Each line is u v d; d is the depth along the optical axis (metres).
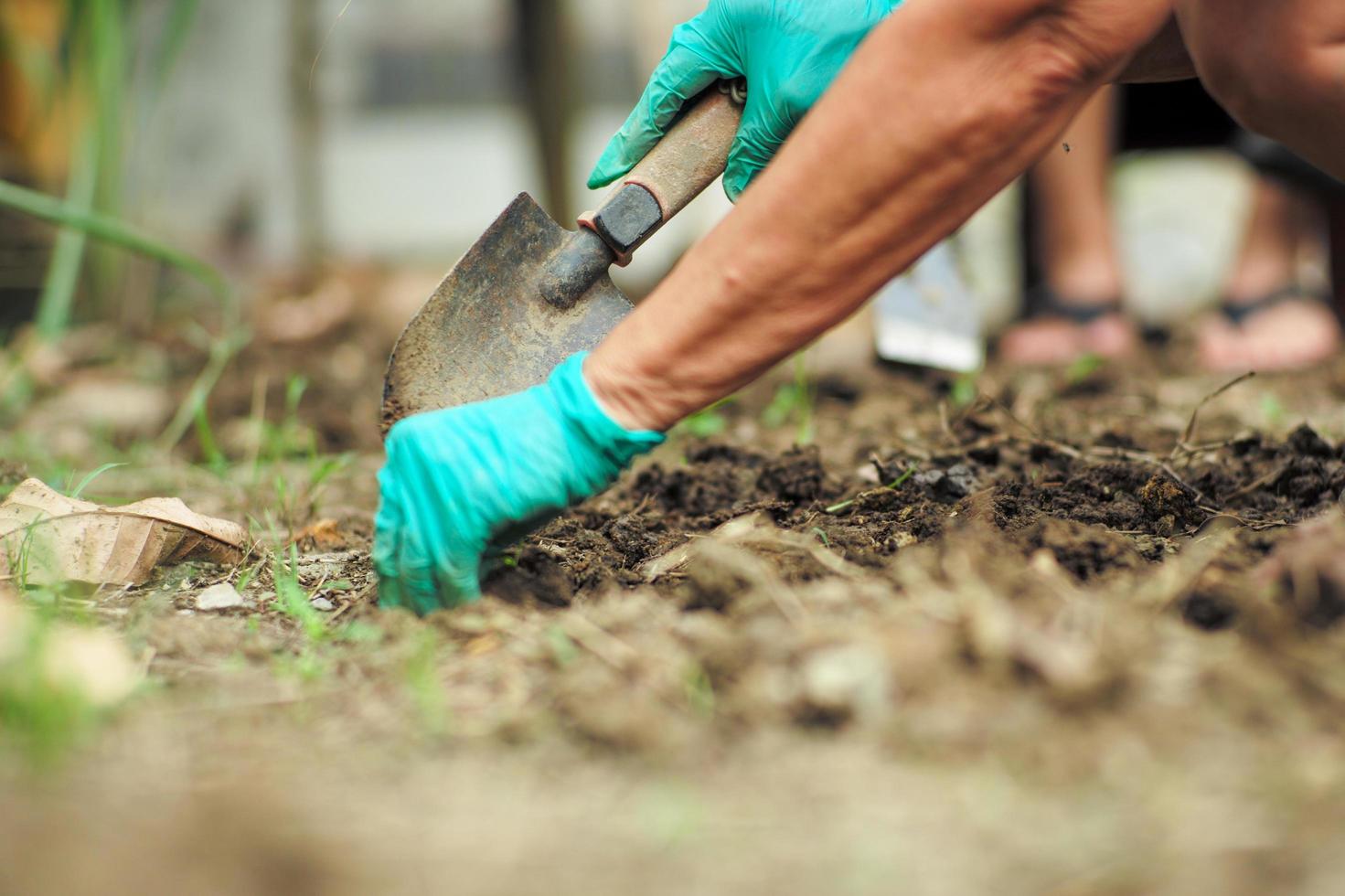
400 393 1.68
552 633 1.40
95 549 1.73
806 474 2.12
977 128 1.38
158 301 5.03
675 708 1.23
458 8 7.42
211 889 0.97
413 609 1.55
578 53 5.98
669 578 1.63
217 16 6.05
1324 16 1.51
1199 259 6.39
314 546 2.04
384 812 1.09
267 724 1.26
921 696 1.20
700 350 1.49
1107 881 0.97
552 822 1.07
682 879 0.99
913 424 2.76
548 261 1.71
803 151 1.42
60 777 1.13
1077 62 1.37
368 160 7.39
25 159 4.53
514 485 1.49
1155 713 1.17
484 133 7.52
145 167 4.80
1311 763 1.10
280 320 4.81
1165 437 2.53
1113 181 3.96
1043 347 3.83
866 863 1.00
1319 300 3.79
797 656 1.25
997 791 1.09
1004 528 1.67
